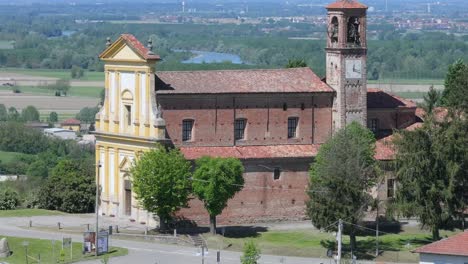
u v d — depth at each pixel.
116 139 194.62
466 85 183.50
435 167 169.38
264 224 192.38
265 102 195.62
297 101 197.75
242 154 192.00
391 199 174.88
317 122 199.50
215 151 191.38
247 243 151.00
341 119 199.75
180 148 189.88
